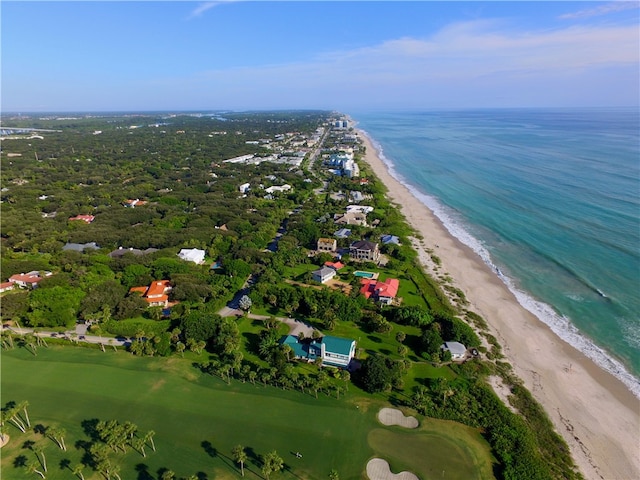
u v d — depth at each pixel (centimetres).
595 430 7756
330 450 7144
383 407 8156
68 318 11088
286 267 14800
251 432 7538
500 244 16850
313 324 11225
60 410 8119
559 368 9500
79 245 16075
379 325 10675
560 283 13425
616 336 10650
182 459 6944
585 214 19238
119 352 10019
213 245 16238
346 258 15088
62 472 6712
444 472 6731
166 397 8444
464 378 9038
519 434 7419
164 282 13000
